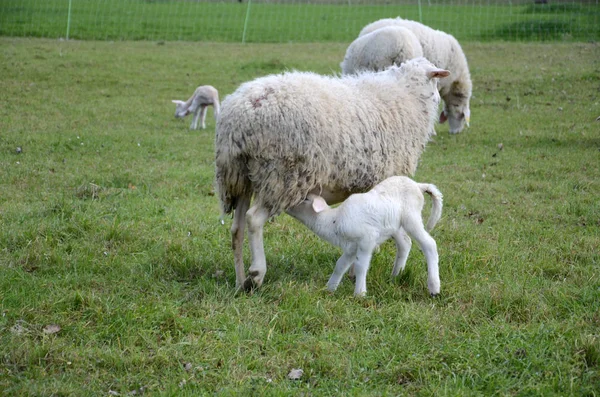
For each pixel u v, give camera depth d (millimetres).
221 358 4094
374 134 5293
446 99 11961
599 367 3934
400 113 5535
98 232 6242
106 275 5328
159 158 9742
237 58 18469
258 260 4996
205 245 6070
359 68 9641
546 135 11117
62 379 3867
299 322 4504
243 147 4848
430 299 4973
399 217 4957
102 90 14727
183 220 6746
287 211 5207
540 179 8672
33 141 10211
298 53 19234
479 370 3912
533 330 4324
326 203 5156
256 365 4055
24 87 14445
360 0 33625
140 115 12781
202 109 12398
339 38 23031
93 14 26391
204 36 22938
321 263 5758
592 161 9367
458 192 8078
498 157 9883
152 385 3834
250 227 4953
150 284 5176
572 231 6590
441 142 11164
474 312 4730
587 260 5777
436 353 4090
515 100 13984
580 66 16609
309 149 4895
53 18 24688
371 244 4895
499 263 5656
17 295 4812
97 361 4047
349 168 5172
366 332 4406
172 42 21375
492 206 7496
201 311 4691
